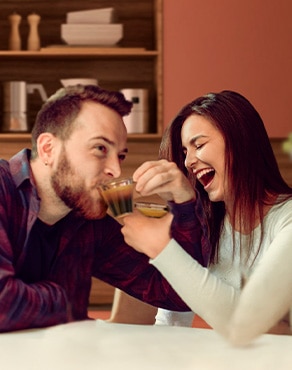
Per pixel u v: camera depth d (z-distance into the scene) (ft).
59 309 5.68
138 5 18.29
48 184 5.85
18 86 17.08
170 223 5.85
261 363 4.78
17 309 5.52
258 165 6.93
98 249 6.48
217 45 17.08
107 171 5.79
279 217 6.75
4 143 17.42
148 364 4.70
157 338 5.33
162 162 5.99
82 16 17.10
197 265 5.81
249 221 6.86
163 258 5.75
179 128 7.20
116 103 5.80
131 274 6.51
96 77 18.29
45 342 5.20
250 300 5.61
